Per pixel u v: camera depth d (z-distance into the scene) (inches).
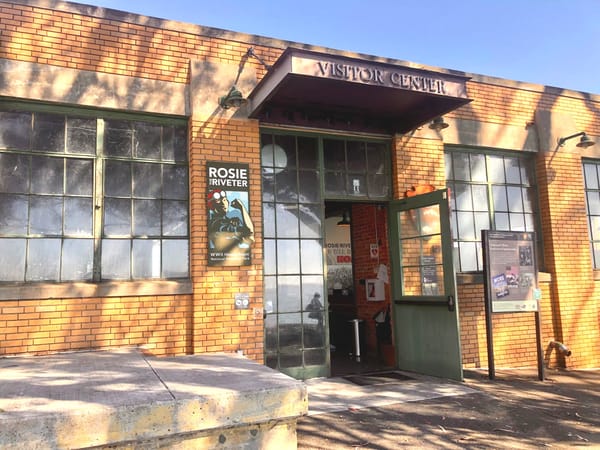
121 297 241.4
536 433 197.3
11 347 220.4
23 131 238.5
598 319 360.2
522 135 357.7
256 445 156.3
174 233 260.1
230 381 169.2
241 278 260.8
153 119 263.0
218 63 272.4
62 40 243.6
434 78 261.6
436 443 184.1
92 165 249.0
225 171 263.9
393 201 314.7
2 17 233.9
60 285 231.0
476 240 338.0
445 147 337.7
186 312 252.5
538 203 363.6
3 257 228.5
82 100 243.6
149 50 260.4
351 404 229.8
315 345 282.2
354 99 275.6
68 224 241.1
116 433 134.6
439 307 283.9
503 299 290.0
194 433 147.7
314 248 289.3
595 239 378.6
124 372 185.3
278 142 289.4
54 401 140.9
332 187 300.7
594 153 380.5
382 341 338.3
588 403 242.4
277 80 241.0
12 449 123.6
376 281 353.7
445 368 280.1
